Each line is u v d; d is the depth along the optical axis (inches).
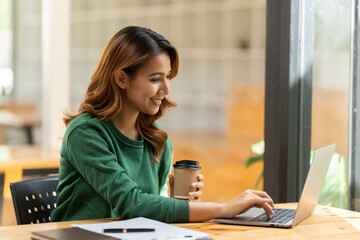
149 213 57.5
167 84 63.9
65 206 63.9
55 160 121.6
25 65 268.5
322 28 81.4
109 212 62.6
